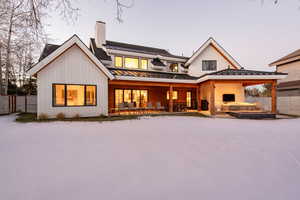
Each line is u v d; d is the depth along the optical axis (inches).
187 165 115.0
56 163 117.0
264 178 97.6
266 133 217.8
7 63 428.1
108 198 76.9
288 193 82.0
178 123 297.1
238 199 76.9
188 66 606.2
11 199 76.2
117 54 518.0
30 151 142.0
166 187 86.7
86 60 373.7
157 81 434.0
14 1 123.3
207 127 258.4
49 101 341.1
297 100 440.1
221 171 106.2
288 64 591.5
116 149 148.1
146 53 552.7
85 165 113.7
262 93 999.6
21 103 511.8
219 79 398.3
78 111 367.9
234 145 163.6
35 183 90.2
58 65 347.9
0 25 258.4
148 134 208.2
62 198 77.0
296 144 167.8
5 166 112.2
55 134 206.1
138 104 531.2
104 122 305.7
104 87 392.8
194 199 76.6
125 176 98.4
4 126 259.6
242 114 367.9
